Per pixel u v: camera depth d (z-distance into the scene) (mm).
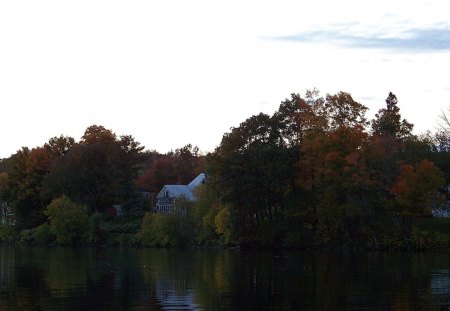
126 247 102250
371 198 80938
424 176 77750
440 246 77750
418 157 83625
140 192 141000
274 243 89188
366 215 81375
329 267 56625
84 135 133250
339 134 82938
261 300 37219
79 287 44188
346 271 52594
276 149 86625
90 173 122312
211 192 95312
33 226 126938
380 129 90250
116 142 130125
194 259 70062
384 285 42844
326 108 87500
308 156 84812
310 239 85562
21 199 126875
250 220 90562
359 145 82688
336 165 81688
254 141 89875
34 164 128750
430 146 88688
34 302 37344
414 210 79062
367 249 80625
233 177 87250
